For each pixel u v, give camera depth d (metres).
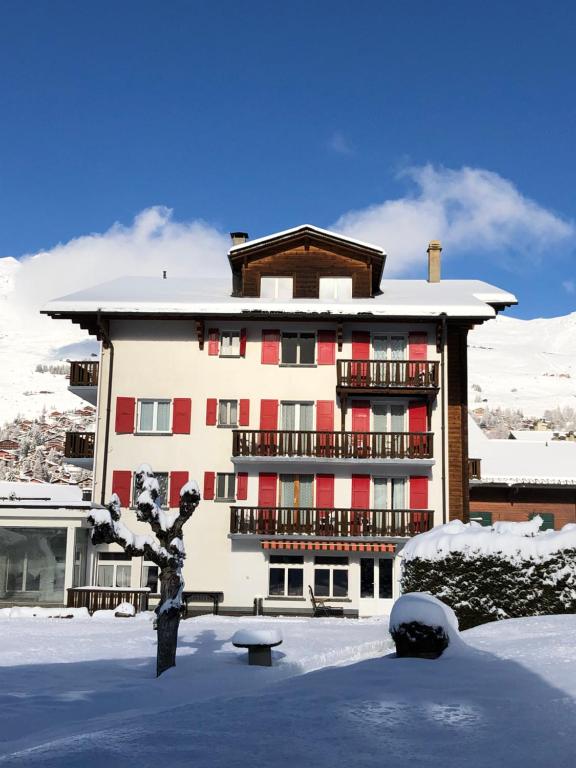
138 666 14.33
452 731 6.89
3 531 29.23
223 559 30.62
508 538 15.85
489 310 30.92
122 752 6.41
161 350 32.09
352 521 30.17
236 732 7.00
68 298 32.25
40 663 14.62
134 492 31.17
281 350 32.03
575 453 42.88
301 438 30.86
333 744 6.56
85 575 30.09
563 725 6.92
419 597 11.73
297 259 33.34
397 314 30.91
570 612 15.17
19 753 6.71
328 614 29.05
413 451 30.66
